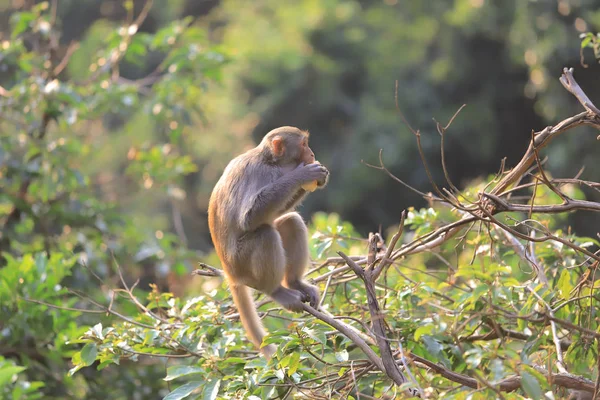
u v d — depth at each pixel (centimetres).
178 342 811
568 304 754
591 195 2436
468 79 3306
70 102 1366
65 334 1063
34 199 1415
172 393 727
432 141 3241
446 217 1146
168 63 1499
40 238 1431
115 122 3127
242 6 3903
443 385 721
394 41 3488
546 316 627
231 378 753
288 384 716
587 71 2533
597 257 676
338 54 3541
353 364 736
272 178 882
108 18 4234
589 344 725
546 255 881
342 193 3259
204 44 1549
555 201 1038
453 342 750
